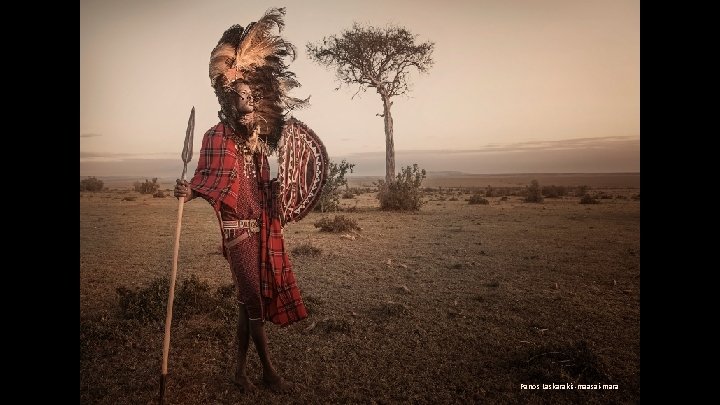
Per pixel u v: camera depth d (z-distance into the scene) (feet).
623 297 23.26
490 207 85.20
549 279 27.25
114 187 171.32
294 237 44.47
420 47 97.30
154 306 19.17
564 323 19.35
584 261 32.78
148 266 30.53
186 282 20.77
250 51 13.11
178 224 11.73
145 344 16.57
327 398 13.12
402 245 39.75
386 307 20.39
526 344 16.92
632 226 53.72
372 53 96.37
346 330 18.02
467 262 32.14
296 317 13.57
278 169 13.62
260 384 13.88
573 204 92.38
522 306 21.67
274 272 13.29
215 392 13.39
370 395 13.29
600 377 14.30
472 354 16.10
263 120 13.30
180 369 14.73
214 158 12.35
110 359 15.39
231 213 12.73
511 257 34.27
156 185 124.47
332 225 48.75
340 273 28.43
